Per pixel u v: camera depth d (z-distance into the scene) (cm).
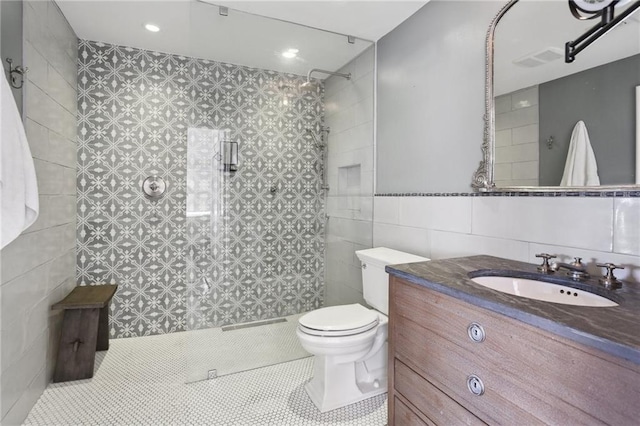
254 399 184
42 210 186
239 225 259
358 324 171
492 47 160
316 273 296
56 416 169
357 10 213
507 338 86
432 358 112
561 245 134
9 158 122
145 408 176
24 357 164
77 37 249
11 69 151
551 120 136
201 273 243
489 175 162
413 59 216
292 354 236
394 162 235
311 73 279
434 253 200
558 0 134
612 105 117
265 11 214
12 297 151
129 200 268
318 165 290
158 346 254
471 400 97
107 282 263
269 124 268
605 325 72
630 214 114
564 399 74
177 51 274
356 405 178
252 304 266
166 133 278
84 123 254
